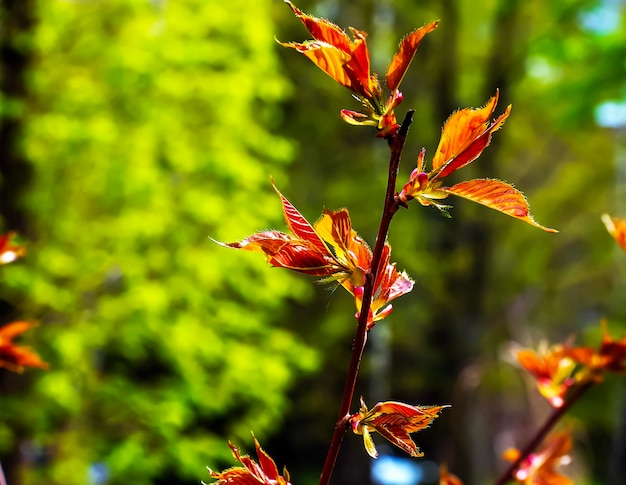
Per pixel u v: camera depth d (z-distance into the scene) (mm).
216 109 6863
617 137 11203
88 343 6172
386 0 10227
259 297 6949
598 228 12742
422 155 777
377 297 841
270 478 858
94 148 6359
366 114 792
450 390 9547
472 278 9953
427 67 10219
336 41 761
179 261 6461
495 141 10328
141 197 6395
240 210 6770
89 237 6543
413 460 10156
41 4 6090
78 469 6156
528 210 745
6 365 1415
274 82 7242
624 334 1415
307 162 10750
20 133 6055
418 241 10219
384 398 10414
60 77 6523
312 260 803
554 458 1442
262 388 6758
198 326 6535
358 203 10172
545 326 13258
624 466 10242
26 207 6090
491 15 10047
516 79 10055
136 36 6566
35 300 6051
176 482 7512
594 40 7328
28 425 5977
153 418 6184
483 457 8977
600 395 10789
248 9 6953
